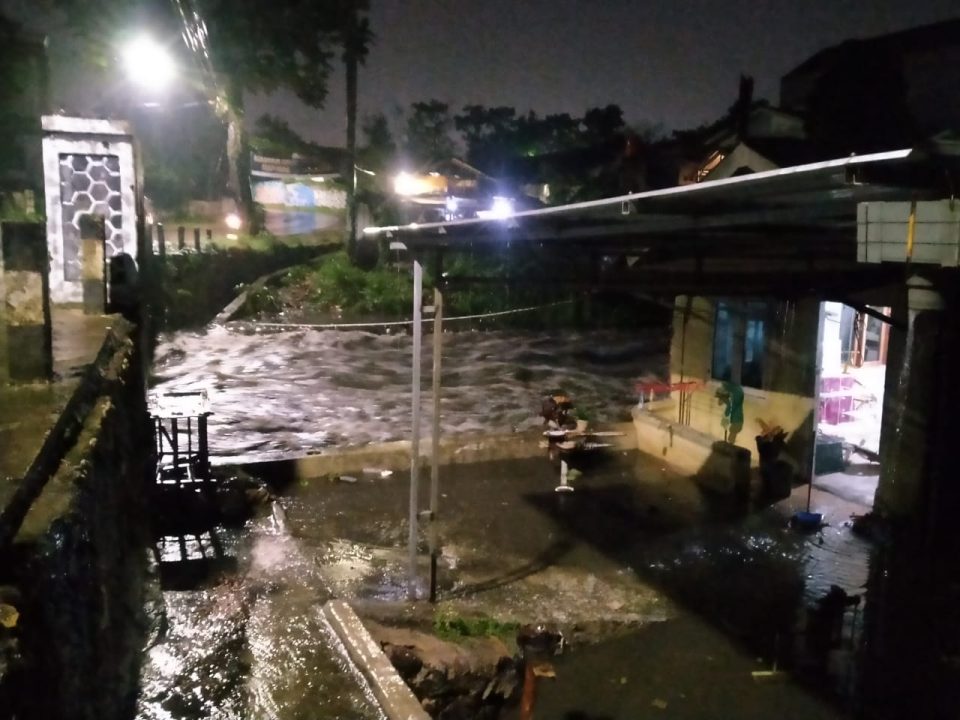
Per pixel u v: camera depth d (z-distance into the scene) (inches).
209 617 250.5
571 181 1461.6
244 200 1423.5
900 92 550.0
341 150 2059.5
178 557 301.9
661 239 276.2
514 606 296.8
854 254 300.0
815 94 616.1
